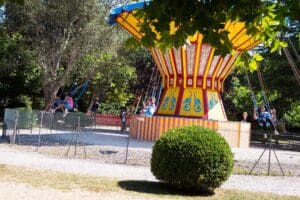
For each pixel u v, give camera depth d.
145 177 12.27
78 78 38.69
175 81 21.47
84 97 42.84
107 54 34.75
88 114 30.70
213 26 4.89
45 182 10.45
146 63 46.06
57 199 8.88
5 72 36.84
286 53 24.00
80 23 31.47
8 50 35.22
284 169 15.52
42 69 33.19
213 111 21.27
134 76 42.38
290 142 26.08
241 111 42.53
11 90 38.69
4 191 9.22
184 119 20.23
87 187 10.26
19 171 11.58
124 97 42.75
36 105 40.50
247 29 6.27
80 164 13.88
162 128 20.52
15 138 18.59
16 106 39.16
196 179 10.45
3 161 13.28
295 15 5.41
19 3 5.16
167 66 21.52
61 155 15.61
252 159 16.73
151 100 25.06
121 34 32.69
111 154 15.96
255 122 37.22
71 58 32.38
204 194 10.65
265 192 11.42
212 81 21.39
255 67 7.05
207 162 10.46
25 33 33.91
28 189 9.59
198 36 20.12
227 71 21.64
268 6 6.05
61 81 32.59
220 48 5.05
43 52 32.31
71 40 31.98
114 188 10.40
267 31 6.59
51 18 31.25
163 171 10.69
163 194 10.20
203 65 20.92
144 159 15.43
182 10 4.73
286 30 6.53
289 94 32.16
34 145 17.50
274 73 31.14
